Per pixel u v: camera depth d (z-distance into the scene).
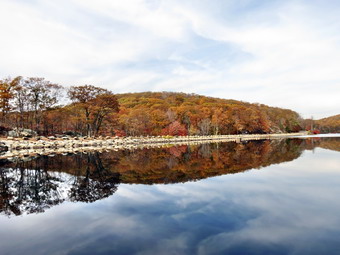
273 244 6.05
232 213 8.12
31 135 49.69
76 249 5.91
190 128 98.50
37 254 5.69
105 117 67.56
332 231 6.71
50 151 35.66
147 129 83.06
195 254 5.62
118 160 23.89
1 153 31.88
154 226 7.20
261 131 126.19
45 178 14.74
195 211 8.36
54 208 8.99
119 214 8.23
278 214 7.99
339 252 5.62
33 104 54.81
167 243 6.16
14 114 59.28
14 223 7.62
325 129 163.12
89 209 8.80
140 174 15.70
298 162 19.89
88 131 59.44
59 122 68.44
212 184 12.27
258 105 175.75
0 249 5.96
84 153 32.25
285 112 159.50
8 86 52.03
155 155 29.06
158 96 189.88
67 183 13.22
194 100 154.62
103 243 6.20
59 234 6.77
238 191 10.83
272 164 19.02
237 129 111.69
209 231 6.82
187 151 35.12
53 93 56.97
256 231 6.77
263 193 10.46
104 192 11.15
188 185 12.17
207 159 23.77
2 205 9.46
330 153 27.08
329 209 8.40
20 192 11.38
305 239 6.28
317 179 13.19
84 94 58.72
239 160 22.22
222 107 121.19
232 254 5.61
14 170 17.75
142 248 5.93
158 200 9.71
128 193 10.88
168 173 15.88
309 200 9.43
